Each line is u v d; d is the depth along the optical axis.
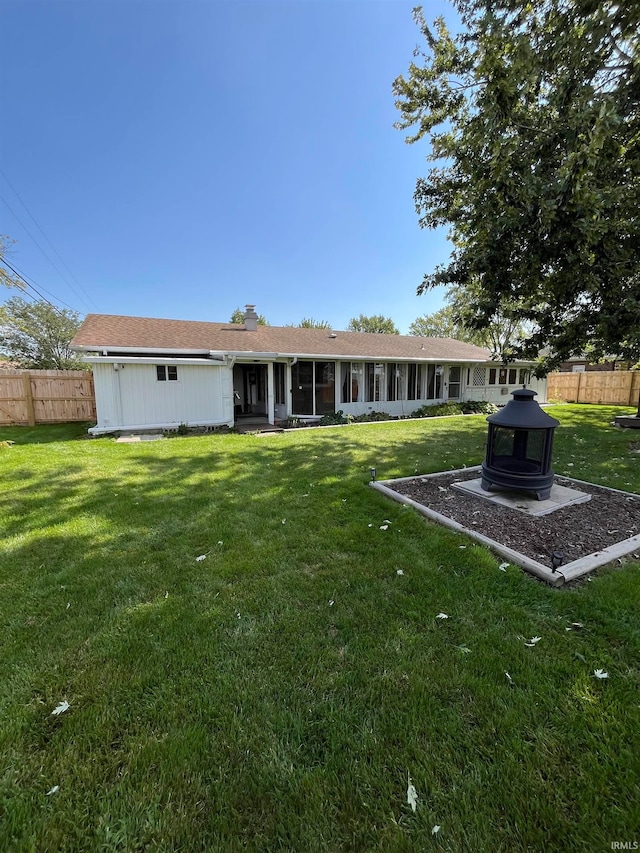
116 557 3.22
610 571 2.92
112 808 1.35
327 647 2.15
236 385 15.69
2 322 16.59
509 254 4.92
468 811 1.33
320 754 1.54
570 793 1.38
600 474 5.78
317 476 5.68
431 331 36.75
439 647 2.14
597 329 5.31
